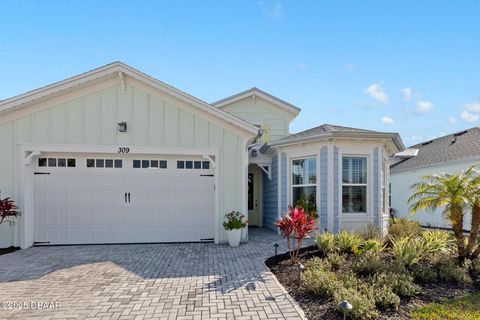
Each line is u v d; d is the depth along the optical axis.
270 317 4.21
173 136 9.42
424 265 6.43
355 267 6.06
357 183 10.06
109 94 9.20
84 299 4.86
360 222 9.90
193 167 9.71
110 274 6.18
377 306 4.57
